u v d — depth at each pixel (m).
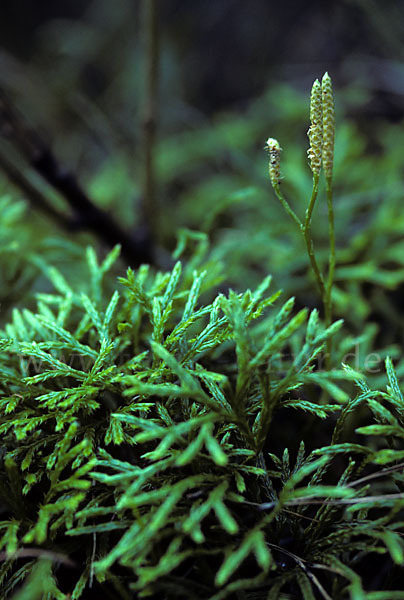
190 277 0.40
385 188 0.60
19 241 0.48
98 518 0.35
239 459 0.35
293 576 0.33
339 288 0.50
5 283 0.45
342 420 0.35
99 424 0.35
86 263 0.49
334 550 0.33
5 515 0.36
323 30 0.99
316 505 0.36
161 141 0.94
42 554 0.33
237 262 0.55
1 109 0.46
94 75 1.08
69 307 0.38
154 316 0.36
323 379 0.33
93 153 0.94
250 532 0.32
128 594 0.34
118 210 0.73
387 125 0.81
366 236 0.52
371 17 0.83
